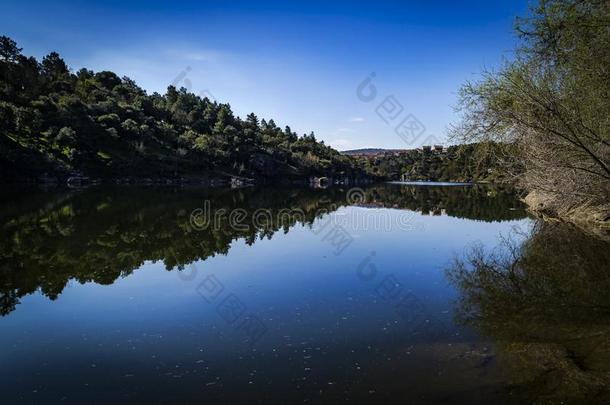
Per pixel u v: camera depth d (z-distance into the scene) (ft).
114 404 16.60
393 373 18.42
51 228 65.98
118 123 281.33
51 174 205.05
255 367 19.53
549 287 31.68
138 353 21.54
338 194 196.95
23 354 21.59
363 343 22.02
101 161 240.73
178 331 24.57
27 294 32.42
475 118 36.83
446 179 381.81
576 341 20.81
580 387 16.38
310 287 33.81
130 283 35.50
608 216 60.64
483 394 16.26
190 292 32.83
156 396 17.12
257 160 356.38
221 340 23.06
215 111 417.49
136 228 67.26
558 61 33.55
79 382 18.51
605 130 33.60
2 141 190.39
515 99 33.27
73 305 29.73
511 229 65.51
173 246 52.60
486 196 171.22
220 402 16.52
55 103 261.03
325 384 17.69
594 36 30.86
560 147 34.71
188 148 315.99
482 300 28.99
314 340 22.67
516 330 22.79
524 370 17.99
